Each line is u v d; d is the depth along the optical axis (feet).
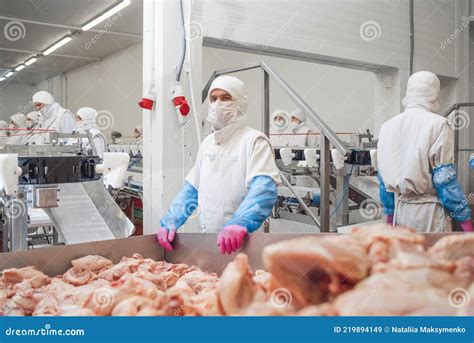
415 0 14.73
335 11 12.59
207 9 9.64
